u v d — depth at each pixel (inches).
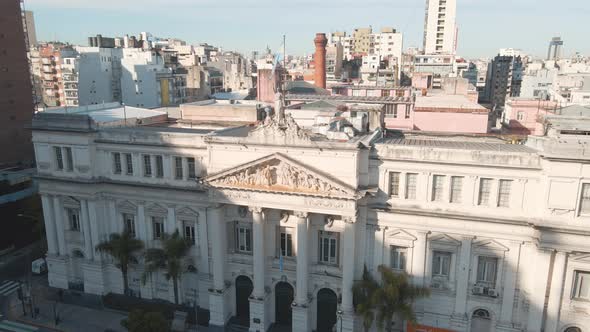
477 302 1814.7
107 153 2220.7
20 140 3752.5
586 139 1626.5
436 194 1818.4
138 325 1763.0
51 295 2395.4
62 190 2298.2
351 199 1796.3
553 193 1628.9
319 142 1813.5
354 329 1920.5
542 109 3560.5
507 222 1707.7
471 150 1729.8
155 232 2242.9
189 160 2097.7
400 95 3954.2
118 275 2345.0
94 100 5561.0
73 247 2372.0
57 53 5989.2
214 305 2087.8
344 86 4343.0
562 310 1697.8
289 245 2030.0
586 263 1640.0
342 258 1927.9
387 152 1820.9
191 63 7042.3
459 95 3814.0
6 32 3580.2
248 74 7332.7
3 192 2935.5
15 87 3678.6
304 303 1966.0
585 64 7421.3
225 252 2090.3
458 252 1801.2
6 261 2795.3
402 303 1734.7
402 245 1865.2
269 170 1882.4
